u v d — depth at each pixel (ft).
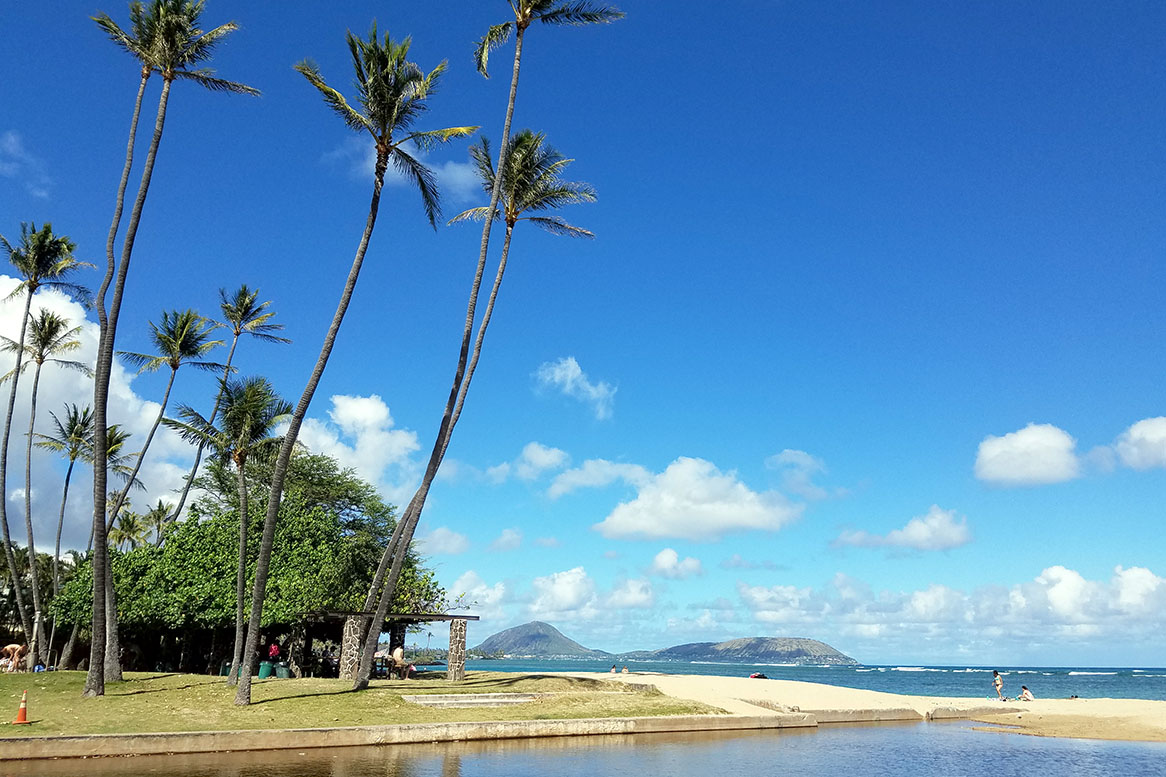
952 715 115.96
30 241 121.19
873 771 57.67
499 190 97.14
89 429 148.36
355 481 174.29
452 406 95.61
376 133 85.66
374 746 65.57
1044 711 128.77
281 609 112.27
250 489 153.89
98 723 64.39
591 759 60.08
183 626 120.16
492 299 100.48
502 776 50.78
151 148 83.05
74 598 119.96
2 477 122.52
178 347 117.80
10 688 79.77
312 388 81.71
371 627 89.20
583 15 96.43
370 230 85.05
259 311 130.62
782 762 61.21
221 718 68.90
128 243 81.30
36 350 132.46
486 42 95.14
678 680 137.39
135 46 84.23
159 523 213.87
